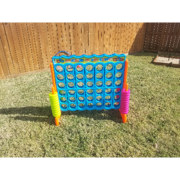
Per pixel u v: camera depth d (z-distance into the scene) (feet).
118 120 10.46
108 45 22.77
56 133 9.54
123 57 9.37
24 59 17.47
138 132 9.36
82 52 20.76
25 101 12.92
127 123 10.13
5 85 15.65
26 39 16.93
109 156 7.97
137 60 22.07
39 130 9.82
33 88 14.94
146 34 26.20
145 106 11.68
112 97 10.53
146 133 9.27
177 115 10.64
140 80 15.66
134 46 25.81
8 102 12.82
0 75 16.80
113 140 8.87
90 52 21.45
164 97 12.67
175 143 8.56
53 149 8.50
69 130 9.73
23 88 14.98
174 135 9.06
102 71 9.71
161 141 8.70
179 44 23.88
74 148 8.52
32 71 18.33
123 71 9.65
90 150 8.34
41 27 17.25
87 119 10.66
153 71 17.79
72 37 19.31
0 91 14.53
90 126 10.00
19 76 17.67
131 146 8.47
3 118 10.94
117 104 11.55
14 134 9.57
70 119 10.71
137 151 8.16
